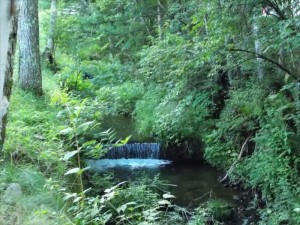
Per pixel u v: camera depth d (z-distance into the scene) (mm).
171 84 9156
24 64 8797
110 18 15766
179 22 10352
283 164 6023
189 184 8016
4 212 3396
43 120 6598
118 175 8516
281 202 5750
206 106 8961
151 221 3670
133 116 12312
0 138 2096
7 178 4164
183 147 9602
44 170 4844
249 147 7754
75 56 16266
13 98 7633
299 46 5363
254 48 6621
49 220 3395
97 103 7895
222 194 7410
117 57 16781
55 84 11359
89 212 3336
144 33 15516
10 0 1582
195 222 5539
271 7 5957
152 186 6926
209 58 6805
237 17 6094
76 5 17375
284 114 6629
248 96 7348
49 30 16031
